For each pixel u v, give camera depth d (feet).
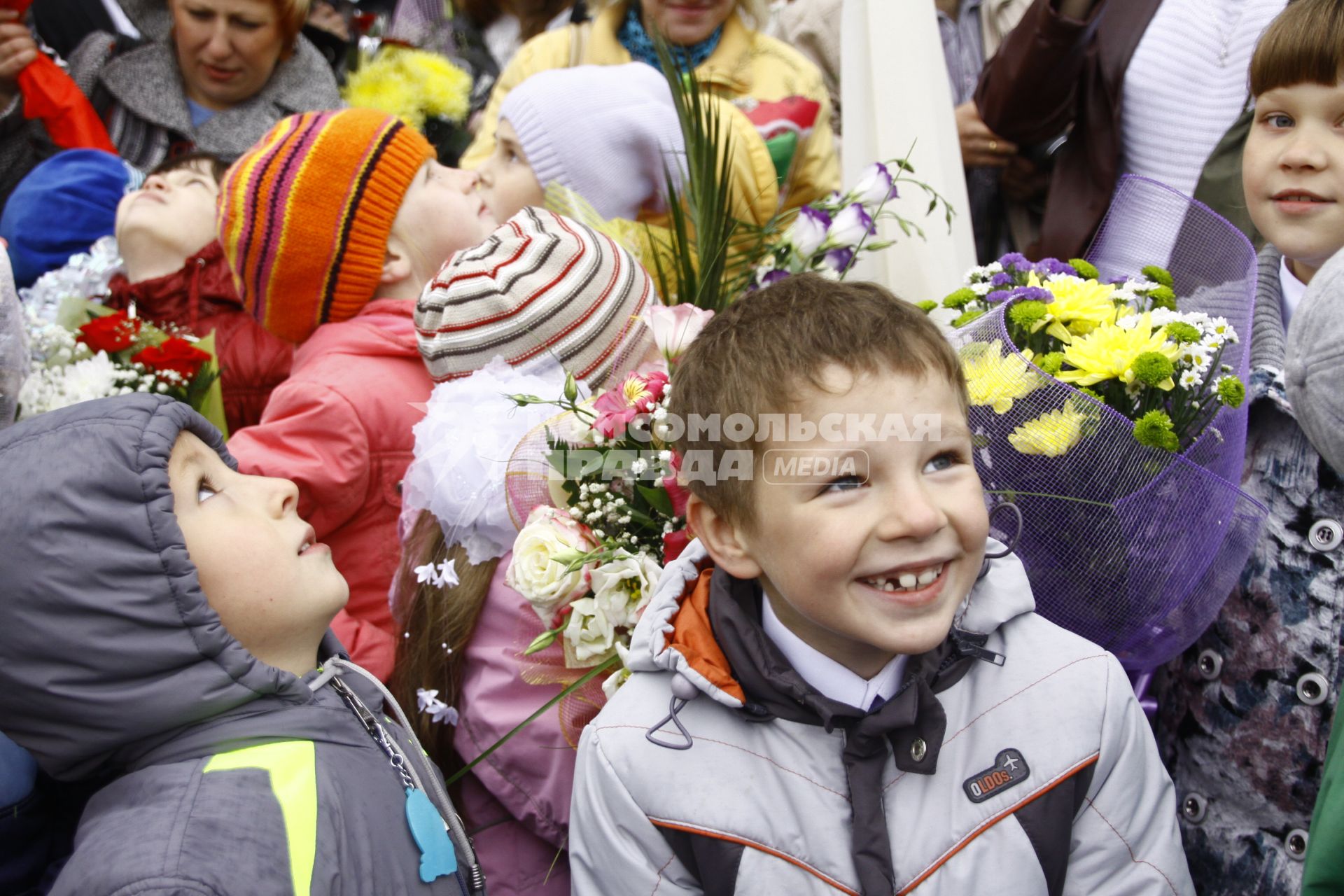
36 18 10.08
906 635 3.26
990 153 8.30
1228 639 4.65
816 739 3.59
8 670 3.35
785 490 3.31
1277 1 6.43
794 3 9.80
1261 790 4.52
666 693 3.78
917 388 3.27
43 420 3.56
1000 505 3.96
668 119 6.55
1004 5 9.18
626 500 4.51
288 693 3.68
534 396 4.51
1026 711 3.65
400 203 6.24
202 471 3.79
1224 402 4.00
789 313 3.49
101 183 8.36
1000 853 3.45
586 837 3.77
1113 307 4.35
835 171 8.51
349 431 5.82
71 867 3.15
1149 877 3.59
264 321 6.46
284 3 9.08
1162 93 6.79
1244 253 4.54
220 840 3.17
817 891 3.44
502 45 10.38
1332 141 4.61
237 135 9.33
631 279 5.22
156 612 3.39
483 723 4.67
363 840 3.55
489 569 4.82
